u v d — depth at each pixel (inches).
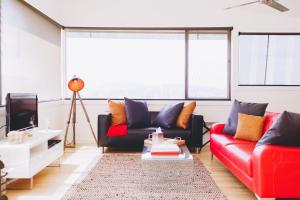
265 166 93.2
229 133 155.9
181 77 216.5
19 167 111.3
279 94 210.8
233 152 120.0
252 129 140.1
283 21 209.6
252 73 217.6
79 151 184.1
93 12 209.2
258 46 216.4
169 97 217.3
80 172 137.6
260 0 147.8
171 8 209.6
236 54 209.9
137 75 217.2
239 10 208.8
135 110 187.8
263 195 93.5
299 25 209.6
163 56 216.4
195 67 216.2
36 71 170.1
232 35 210.2
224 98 216.5
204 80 216.8
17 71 149.0
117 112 187.2
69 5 208.1
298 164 92.8
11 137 115.2
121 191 112.4
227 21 209.5
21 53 152.9
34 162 120.6
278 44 217.2
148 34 215.3
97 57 215.6
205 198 105.6
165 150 114.7
